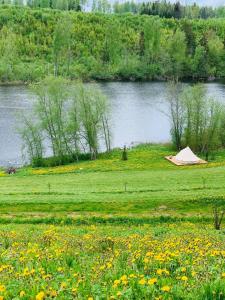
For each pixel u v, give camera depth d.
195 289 12.84
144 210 51.69
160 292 12.74
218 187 62.38
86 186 66.62
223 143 104.44
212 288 12.70
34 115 111.25
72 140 99.31
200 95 102.56
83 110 98.31
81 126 111.69
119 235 32.94
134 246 22.91
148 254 17.86
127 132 123.25
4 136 112.12
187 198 54.78
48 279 14.58
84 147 102.00
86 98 98.44
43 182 71.50
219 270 15.25
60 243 24.80
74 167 89.12
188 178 70.31
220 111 101.56
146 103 160.75
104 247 23.02
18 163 95.12
